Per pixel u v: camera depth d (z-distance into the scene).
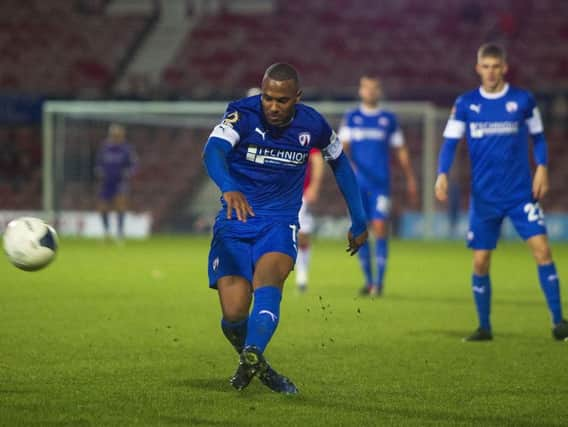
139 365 25.30
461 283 53.53
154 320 35.62
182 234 113.06
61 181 111.69
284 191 22.00
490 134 31.36
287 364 25.86
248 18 137.75
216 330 32.84
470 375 24.23
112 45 133.75
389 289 49.97
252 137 21.48
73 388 21.94
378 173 47.34
